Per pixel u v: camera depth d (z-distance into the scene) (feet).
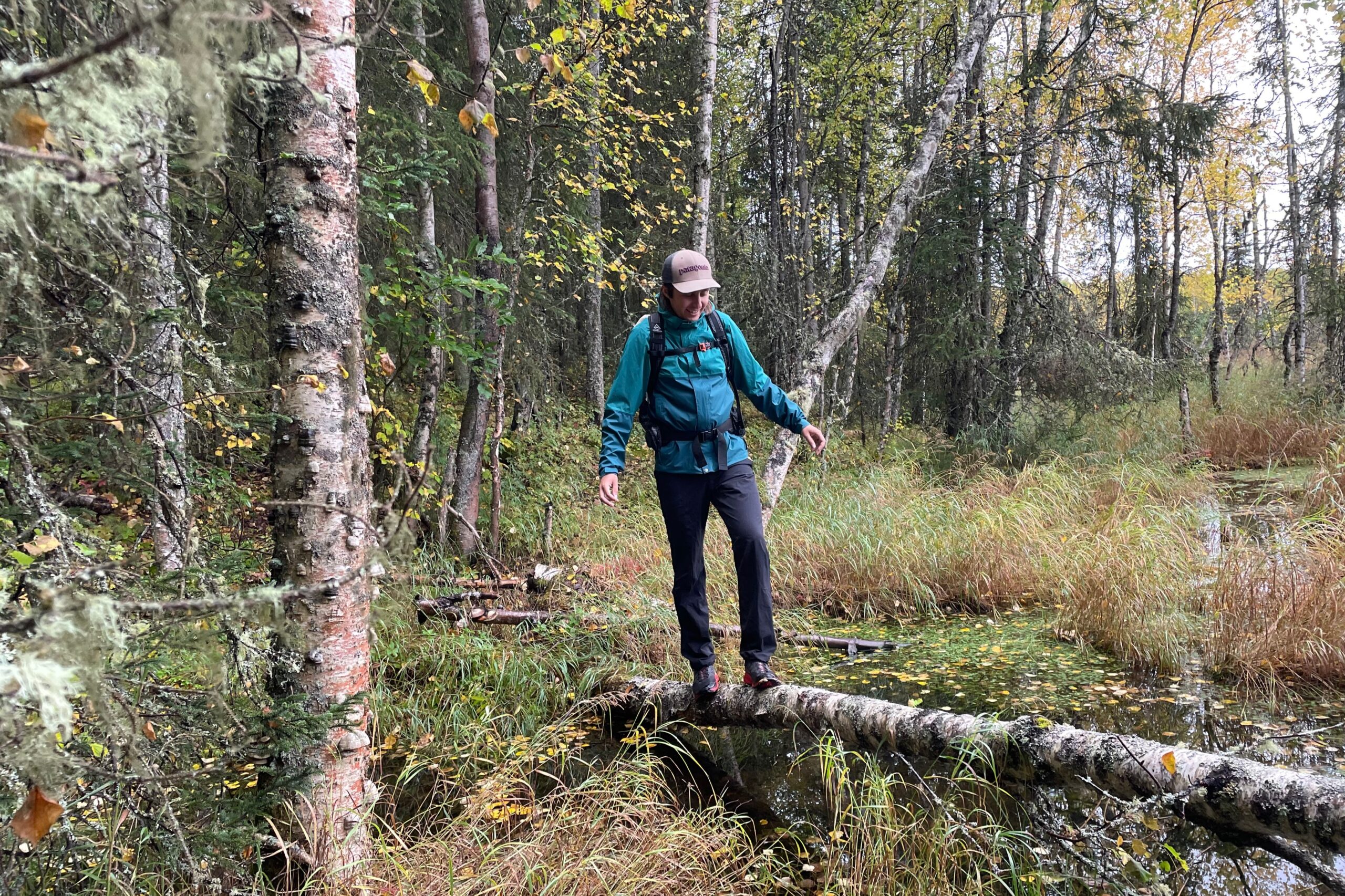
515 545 19.94
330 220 6.37
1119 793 7.38
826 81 34.14
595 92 19.56
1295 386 36.78
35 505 4.12
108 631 2.98
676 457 9.36
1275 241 42.47
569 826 7.54
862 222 35.24
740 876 7.31
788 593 16.96
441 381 17.38
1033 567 16.52
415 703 10.96
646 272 29.37
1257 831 6.44
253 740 5.51
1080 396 30.68
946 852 7.09
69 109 2.76
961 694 11.41
